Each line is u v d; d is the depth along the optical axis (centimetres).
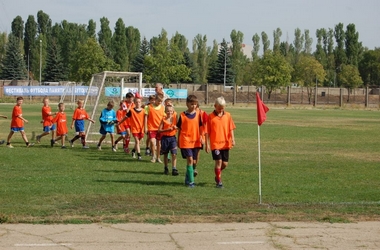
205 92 7288
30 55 10950
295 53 13100
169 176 1350
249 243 734
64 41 10912
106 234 767
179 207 945
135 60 9338
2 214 856
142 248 704
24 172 1376
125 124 1861
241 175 1391
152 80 7756
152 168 1498
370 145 2256
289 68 8344
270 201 1030
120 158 1723
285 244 732
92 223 827
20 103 2009
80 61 7388
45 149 1977
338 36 12188
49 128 2150
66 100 6462
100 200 1007
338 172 1478
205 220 851
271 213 904
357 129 3216
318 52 12575
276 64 8119
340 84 10600
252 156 1828
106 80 2503
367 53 11119
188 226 816
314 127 3356
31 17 11244
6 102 6303
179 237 757
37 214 874
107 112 1952
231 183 1259
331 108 6962
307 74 9444
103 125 1952
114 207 942
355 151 2027
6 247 701
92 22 11162
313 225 833
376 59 11019
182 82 9844
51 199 1012
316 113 5497
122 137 1911
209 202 1004
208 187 1194
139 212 896
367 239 760
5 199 1009
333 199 1067
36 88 6519
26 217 852
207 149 1216
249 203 998
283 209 939
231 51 11181
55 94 6575
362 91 9469
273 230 800
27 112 4434
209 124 1177
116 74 2220
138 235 764
